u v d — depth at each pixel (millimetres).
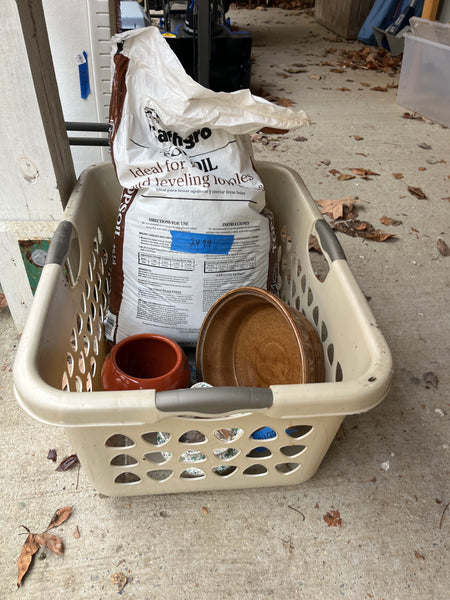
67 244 981
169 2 3271
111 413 698
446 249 1876
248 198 1117
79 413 689
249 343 1226
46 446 1104
